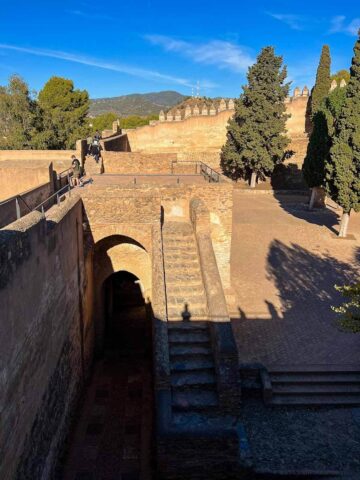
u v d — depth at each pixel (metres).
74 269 12.99
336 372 12.86
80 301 13.84
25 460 7.67
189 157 42.44
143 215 15.05
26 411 7.76
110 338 18.19
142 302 22.08
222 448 9.83
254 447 10.70
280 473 9.83
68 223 12.15
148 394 13.86
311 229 26.08
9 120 32.22
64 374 11.27
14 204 11.89
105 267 16.69
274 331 15.05
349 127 20.69
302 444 10.80
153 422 12.40
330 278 19.22
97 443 11.53
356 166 21.19
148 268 16.81
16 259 7.24
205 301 12.85
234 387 10.50
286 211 30.61
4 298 6.61
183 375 11.25
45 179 15.22
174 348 11.81
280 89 33.78
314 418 11.73
